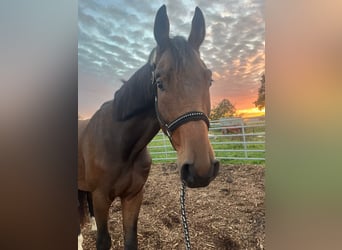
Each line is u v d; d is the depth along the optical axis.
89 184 1.17
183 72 0.85
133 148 1.08
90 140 1.15
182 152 0.84
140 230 1.30
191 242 1.27
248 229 1.28
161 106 0.89
